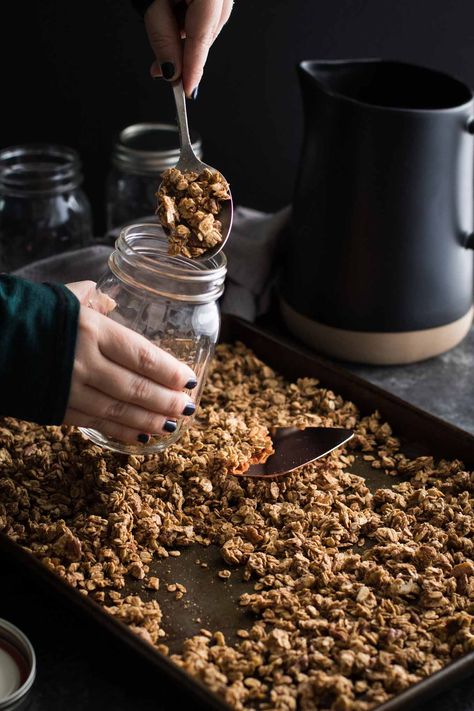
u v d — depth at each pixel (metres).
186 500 0.97
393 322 1.17
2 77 1.47
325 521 0.95
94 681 0.84
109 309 0.94
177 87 0.98
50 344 0.86
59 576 0.85
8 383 0.87
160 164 1.37
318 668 0.83
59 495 0.96
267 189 1.52
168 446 0.97
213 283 0.92
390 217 1.13
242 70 1.44
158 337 0.94
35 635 0.87
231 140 1.49
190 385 0.91
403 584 0.89
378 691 0.81
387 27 1.41
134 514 0.95
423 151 1.11
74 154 1.40
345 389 1.10
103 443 0.97
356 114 1.10
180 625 0.86
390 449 1.05
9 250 1.40
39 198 1.37
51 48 1.45
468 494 0.98
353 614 0.87
